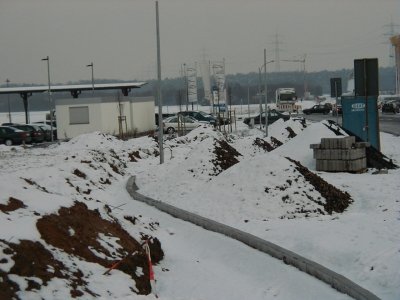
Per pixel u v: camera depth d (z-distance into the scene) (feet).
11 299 21.31
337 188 52.75
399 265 29.19
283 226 40.63
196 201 50.47
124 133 154.81
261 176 49.96
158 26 80.28
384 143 104.73
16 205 29.32
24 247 24.76
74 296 23.56
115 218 36.06
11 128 149.69
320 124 80.23
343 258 32.37
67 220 30.14
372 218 39.63
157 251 34.47
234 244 37.76
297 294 28.53
